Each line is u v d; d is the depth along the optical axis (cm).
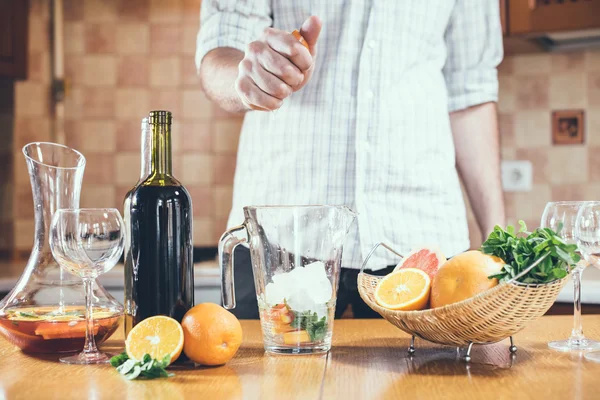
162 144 91
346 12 138
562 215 103
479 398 71
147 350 84
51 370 85
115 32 273
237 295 145
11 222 271
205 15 145
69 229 87
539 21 217
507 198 256
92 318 93
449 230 144
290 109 141
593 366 85
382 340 103
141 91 273
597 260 95
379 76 138
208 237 271
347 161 139
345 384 77
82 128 273
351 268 138
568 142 252
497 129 160
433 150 143
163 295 88
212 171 272
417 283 91
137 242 89
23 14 259
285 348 92
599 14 211
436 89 146
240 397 72
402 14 140
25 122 271
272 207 89
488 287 84
